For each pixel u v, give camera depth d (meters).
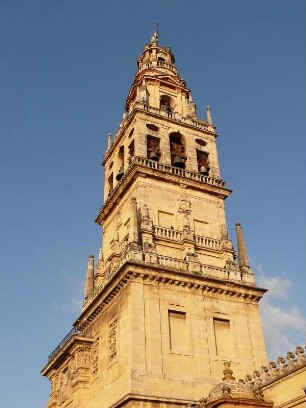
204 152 54.72
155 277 41.28
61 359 48.53
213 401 30.91
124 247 46.06
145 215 45.66
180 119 55.19
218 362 40.53
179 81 60.66
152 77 58.97
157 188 48.75
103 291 43.88
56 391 49.41
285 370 31.72
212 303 43.06
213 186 51.09
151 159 50.94
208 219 49.62
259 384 33.16
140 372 36.91
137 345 37.91
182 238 46.03
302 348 31.06
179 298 41.81
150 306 40.12
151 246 43.62
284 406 30.84
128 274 40.66
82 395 43.06
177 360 38.91
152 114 53.59
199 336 40.91
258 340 43.22
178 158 52.31
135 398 35.66
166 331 39.78
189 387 38.06
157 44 65.19
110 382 39.81
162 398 36.47
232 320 43.19
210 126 56.78
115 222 51.62
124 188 50.12
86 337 45.28
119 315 41.31
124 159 54.47
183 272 42.16
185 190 50.12
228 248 47.53
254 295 44.84
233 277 44.94
